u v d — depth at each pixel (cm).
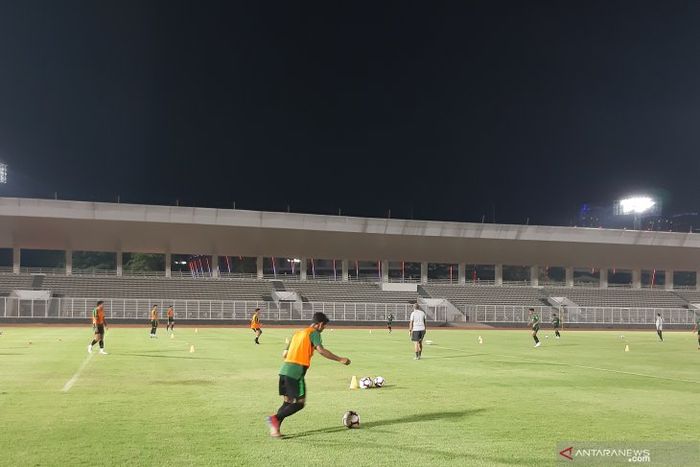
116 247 6862
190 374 1733
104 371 1784
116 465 802
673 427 1069
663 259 8031
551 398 1376
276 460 832
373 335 4262
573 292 7806
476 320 6556
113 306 5738
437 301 7044
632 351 2995
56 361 2056
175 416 1118
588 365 2206
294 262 9856
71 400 1278
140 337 3584
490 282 8588
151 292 6556
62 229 6506
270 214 6862
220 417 1112
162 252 7088
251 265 10350
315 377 1708
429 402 1298
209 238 6906
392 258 7569
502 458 856
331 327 5869
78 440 931
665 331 6103
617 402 1332
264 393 1387
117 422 1062
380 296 7169
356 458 846
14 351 2450
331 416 1136
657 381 1723
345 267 7581
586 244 7644
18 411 1155
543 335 4700
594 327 6544
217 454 859
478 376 1786
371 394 1404
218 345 2945
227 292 6800
